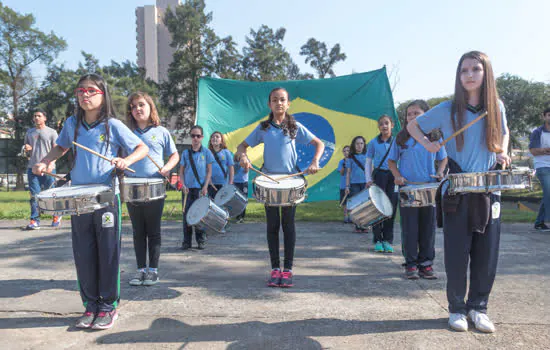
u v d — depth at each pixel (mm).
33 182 7863
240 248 6266
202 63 39969
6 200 15500
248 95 12633
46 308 3607
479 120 3137
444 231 3273
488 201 3111
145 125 4660
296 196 4059
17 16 41562
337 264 5238
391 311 3500
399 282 4414
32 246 6363
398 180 4672
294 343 2871
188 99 40875
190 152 6324
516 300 3746
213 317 3371
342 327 3152
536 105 41500
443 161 4863
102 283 3260
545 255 5570
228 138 12422
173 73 39625
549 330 3066
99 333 3076
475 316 3150
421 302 3740
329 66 60094
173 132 42875
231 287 4230
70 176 3482
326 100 12602
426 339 2922
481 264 3189
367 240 6910
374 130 12445
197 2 40094
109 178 3359
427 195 4414
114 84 40094
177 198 15125
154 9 69000
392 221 6043
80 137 3342
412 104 4582
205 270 4957
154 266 4406
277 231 4391
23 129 40281
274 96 4328
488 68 3100
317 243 6633
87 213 3234
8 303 3738
